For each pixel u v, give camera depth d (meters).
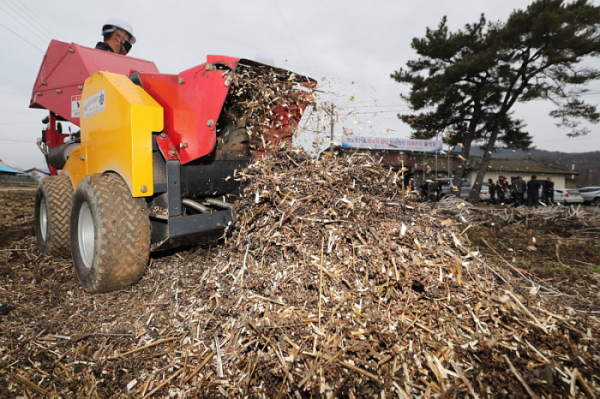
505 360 1.57
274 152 2.86
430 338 1.70
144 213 2.57
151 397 1.64
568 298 2.44
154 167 2.56
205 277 2.45
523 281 2.65
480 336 1.68
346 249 2.08
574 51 14.60
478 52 15.38
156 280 2.80
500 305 1.84
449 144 16.47
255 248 2.35
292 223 2.24
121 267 2.45
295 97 3.24
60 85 4.06
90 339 2.09
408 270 1.92
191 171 2.83
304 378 1.54
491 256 3.60
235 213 2.65
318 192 2.34
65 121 4.38
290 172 2.56
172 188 2.58
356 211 2.27
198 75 2.58
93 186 2.49
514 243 4.23
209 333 2.00
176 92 2.69
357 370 1.57
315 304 1.88
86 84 3.00
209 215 2.72
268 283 2.08
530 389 1.44
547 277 2.90
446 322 1.77
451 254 2.08
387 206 2.46
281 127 3.39
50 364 1.87
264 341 1.77
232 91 2.74
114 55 4.19
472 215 5.96
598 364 1.55
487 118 16.06
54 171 4.52
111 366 1.85
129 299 2.55
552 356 1.59
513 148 17.27
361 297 1.88
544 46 15.16
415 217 2.46
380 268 1.94
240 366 1.73
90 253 2.73
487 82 16.02
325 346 1.67
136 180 2.44
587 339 1.70
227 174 3.09
